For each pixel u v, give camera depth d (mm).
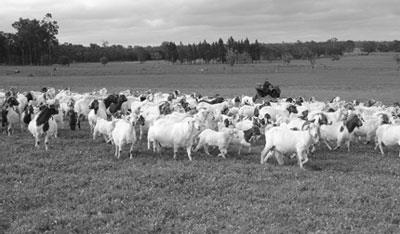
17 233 12227
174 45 198250
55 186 16031
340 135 22656
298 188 15984
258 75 109812
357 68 132250
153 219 13133
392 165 19562
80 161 19766
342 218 13258
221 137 21016
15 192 15344
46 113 21688
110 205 14312
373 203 14523
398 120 24844
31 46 171125
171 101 32000
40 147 22562
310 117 25000
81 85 80938
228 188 15984
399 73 109562
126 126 19984
